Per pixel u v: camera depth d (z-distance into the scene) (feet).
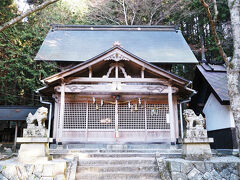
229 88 18.07
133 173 16.46
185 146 17.97
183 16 51.96
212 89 28.99
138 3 53.72
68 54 35.70
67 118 30.32
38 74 44.83
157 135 30.42
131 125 30.71
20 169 14.69
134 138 30.12
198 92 37.40
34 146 16.47
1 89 47.14
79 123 30.40
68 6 51.65
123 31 45.88
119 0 56.80
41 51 36.06
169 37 43.60
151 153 21.74
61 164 15.05
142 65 27.32
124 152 23.65
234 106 17.43
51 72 47.44
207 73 33.83
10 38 44.78
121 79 27.55
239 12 19.38
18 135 41.04
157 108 31.24
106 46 38.88
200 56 54.03
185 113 18.84
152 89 27.91
